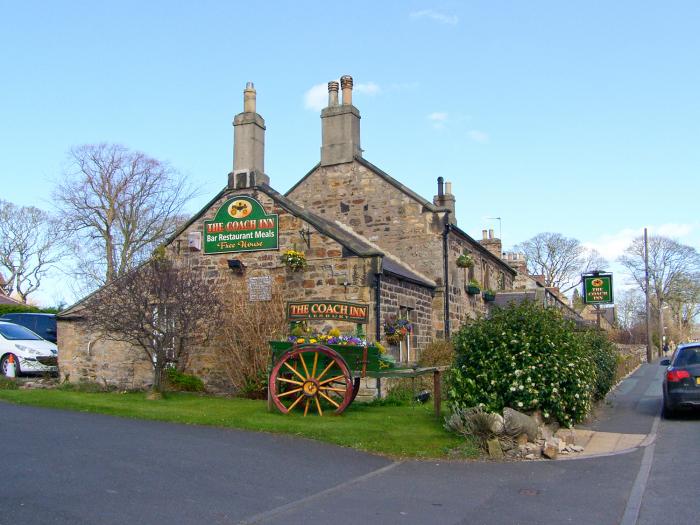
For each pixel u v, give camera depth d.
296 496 7.54
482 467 9.37
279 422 11.87
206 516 6.59
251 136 17.94
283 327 16.41
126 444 9.69
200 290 15.31
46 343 19.30
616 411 15.72
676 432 12.50
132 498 7.04
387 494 7.79
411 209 20.92
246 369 16.27
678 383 13.91
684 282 60.12
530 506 7.38
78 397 14.35
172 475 8.07
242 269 17.39
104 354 18.00
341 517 6.78
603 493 7.95
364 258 16.33
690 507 7.29
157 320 15.02
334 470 8.91
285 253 16.72
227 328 16.72
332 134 21.97
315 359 13.02
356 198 21.47
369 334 16.05
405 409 14.33
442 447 10.30
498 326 11.45
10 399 13.55
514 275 33.50
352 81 21.94
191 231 18.12
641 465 9.55
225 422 11.84
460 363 11.58
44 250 46.31
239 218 17.61
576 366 11.57
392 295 17.31
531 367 10.91
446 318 20.28
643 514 7.07
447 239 20.61
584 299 25.11
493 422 10.26
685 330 74.94
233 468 8.63
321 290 16.58
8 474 7.67
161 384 15.28
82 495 7.03
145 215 37.84
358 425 11.79
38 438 9.77
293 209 17.06
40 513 6.37
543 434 10.83
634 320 80.50
